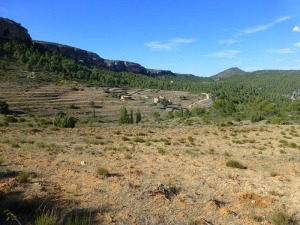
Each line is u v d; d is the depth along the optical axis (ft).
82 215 24.90
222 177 42.52
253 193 33.22
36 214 23.99
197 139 104.94
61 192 30.99
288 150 79.82
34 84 504.43
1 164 44.29
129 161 53.21
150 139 100.73
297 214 28.35
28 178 35.99
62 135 104.32
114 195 30.91
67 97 466.29
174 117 343.46
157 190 32.81
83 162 48.11
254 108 300.20
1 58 600.39
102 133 117.50
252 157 65.05
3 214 23.52
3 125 140.77
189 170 46.55
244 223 25.50
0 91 420.36
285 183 40.65
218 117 259.80
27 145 71.77
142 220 24.95
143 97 595.06
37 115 323.16
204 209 28.40
